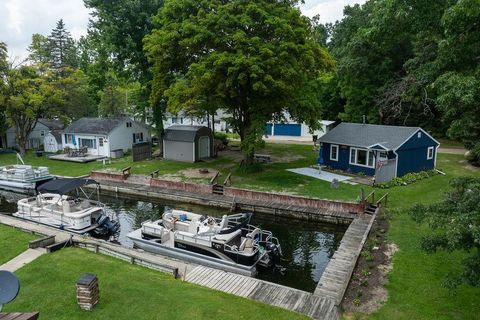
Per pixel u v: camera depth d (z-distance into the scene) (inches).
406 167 1008.2
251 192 912.3
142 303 411.8
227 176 1091.3
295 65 967.0
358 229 685.9
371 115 1695.4
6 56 1499.8
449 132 461.1
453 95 402.0
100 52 1326.3
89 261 529.3
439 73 540.1
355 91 1727.4
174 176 1129.4
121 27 1273.4
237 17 976.3
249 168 1136.2
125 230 797.9
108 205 978.7
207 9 1063.6
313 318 405.1
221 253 601.6
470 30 449.1
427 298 435.2
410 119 1699.1
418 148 1026.1
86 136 1558.8
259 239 633.6
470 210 340.8
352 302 437.1
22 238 638.5
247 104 1122.0
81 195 1070.4
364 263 538.3
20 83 1470.2
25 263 522.9
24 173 1122.0
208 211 905.5
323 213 794.2
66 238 645.9
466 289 448.1
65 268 500.7
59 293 430.3
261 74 921.5
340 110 2095.2
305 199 842.8
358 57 1642.5
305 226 802.2
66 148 1567.4
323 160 1183.6
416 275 491.8
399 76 1610.5
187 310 401.1
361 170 1072.8
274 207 846.5
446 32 458.0
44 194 885.8
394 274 498.0
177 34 1023.6
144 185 1084.5
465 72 458.9
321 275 562.9
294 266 610.5
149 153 1422.2
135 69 1364.4
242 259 579.2
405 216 729.6
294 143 1764.3
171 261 550.9
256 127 1022.4
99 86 2269.9
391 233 649.0
